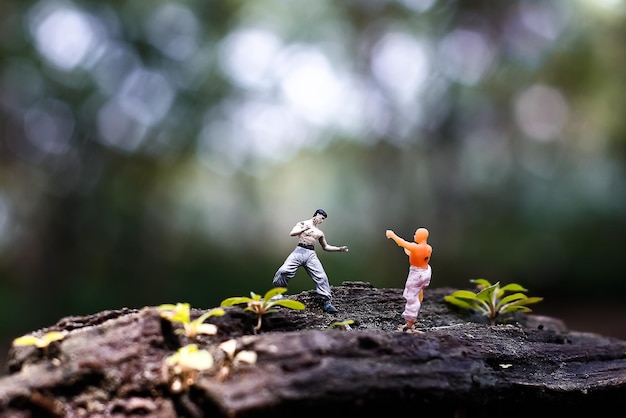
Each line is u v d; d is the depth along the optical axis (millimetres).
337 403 3969
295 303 4844
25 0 19531
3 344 16531
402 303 6277
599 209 25734
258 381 3898
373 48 24953
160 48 21688
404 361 4309
